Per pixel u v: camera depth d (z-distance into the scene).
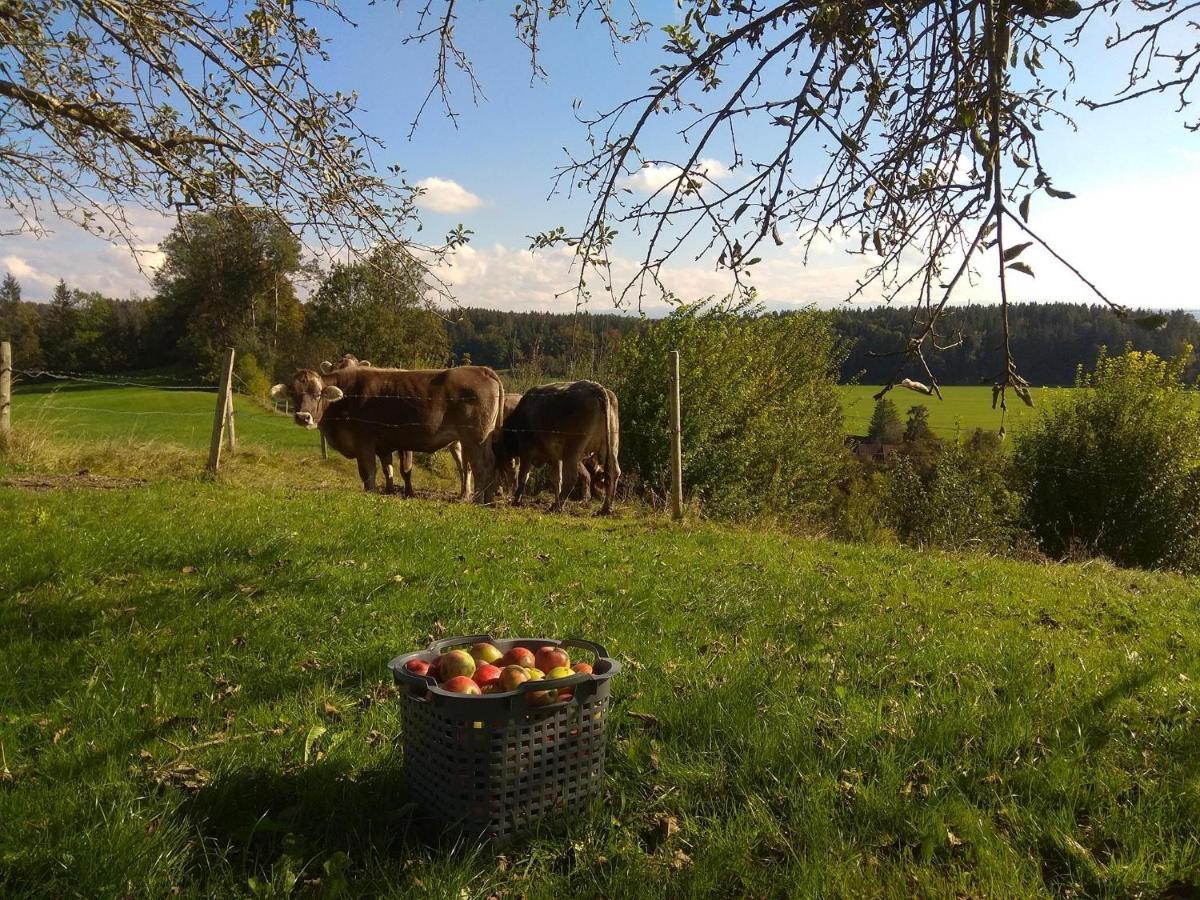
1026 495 23.44
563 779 3.36
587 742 3.42
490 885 2.99
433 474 21.17
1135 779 3.84
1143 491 22.22
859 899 2.91
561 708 3.32
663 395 17.69
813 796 3.56
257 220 5.09
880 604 7.46
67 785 3.45
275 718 4.24
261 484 12.78
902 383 2.24
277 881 2.90
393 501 12.17
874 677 5.14
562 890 2.97
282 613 5.95
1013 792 3.71
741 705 4.43
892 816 3.45
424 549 8.25
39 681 4.61
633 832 3.35
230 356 13.18
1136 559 22.56
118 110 5.23
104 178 5.27
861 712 4.45
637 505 15.27
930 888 2.95
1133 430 22.27
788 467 20.73
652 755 3.92
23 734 4.04
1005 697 4.82
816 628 6.34
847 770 3.81
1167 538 22.20
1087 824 3.52
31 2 4.80
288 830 3.23
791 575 8.50
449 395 14.09
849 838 3.33
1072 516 22.91
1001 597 8.53
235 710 4.34
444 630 5.82
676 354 13.04
